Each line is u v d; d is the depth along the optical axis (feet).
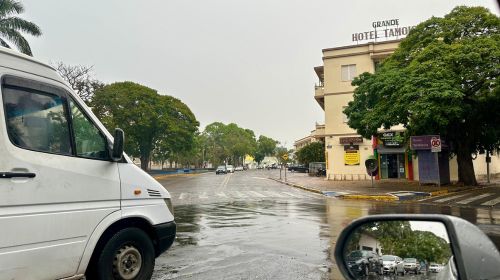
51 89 13.85
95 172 14.46
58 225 12.87
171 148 172.55
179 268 20.08
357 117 79.71
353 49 111.34
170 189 87.61
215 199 61.41
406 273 6.90
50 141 13.44
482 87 68.03
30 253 12.01
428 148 74.79
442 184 81.56
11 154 12.03
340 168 111.96
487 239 5.77
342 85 112.47
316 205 50.29
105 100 133.39
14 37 73.82
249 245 25.61
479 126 79.61
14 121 12.46
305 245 25.43
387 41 107.96
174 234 17.39
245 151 353.92
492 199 52.11
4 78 12.45
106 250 14.49
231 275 18.71
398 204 50.16
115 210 14.89
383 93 70.49
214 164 342.44
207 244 26.12
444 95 60.13
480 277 5.52
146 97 156.15
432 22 75.72
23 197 12.07
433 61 66.33
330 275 18.56
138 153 169.27
